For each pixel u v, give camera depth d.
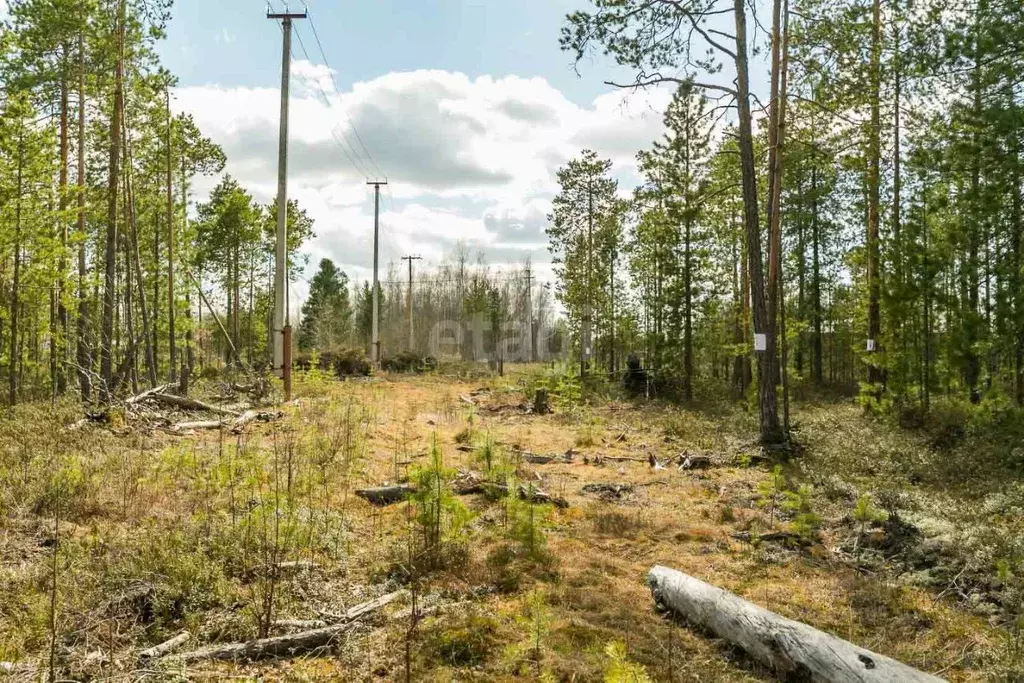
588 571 6.21
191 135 23.88
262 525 5.95
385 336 55.78
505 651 4.35
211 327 38.28
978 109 11.03
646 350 27.30
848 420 15.27
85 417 10.57
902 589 5.85
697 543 7.16
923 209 14.08
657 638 4.91
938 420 13.41
